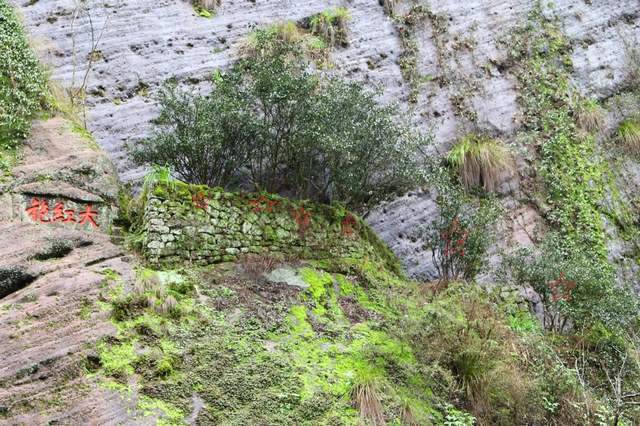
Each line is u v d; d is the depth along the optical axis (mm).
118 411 4832
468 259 8719
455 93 11453
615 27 13242
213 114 8055
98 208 7355
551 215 10555
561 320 8906
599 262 9953
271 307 6656
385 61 11484
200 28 10734
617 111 12172
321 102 8320
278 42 9906
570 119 11703
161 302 5949
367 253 8398
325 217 8242
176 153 8117
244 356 5793
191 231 7152
